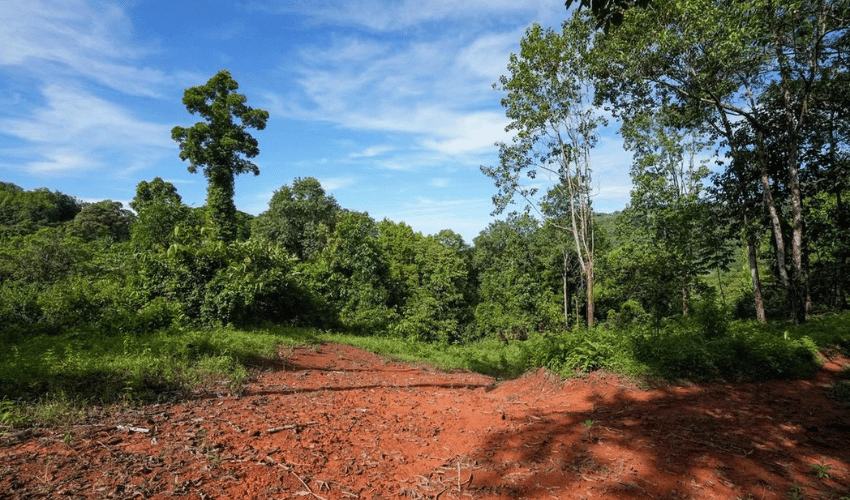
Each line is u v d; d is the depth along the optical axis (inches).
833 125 585.6
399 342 655.8
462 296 1114.1
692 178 901.8
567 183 766.5
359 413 217.2
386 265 962.7
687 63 550.0
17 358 241.9
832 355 330.0
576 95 709.3
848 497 140.2
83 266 716.0
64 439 145.8
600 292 963.3
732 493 141.8
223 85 1123.3
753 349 289.1
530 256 1177.4
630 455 166.1
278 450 158.7
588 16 639.8
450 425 207.5
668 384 252.7
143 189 1250.6
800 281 536.4
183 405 198.5
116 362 245.6
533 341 337.7
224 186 1122.7
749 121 575.2
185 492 122.2
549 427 198.2
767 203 578.9
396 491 140.2
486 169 769.6
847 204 616.4
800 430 196.9
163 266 484.1
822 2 482.0
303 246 1491.1
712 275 1164.5
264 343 389.4
